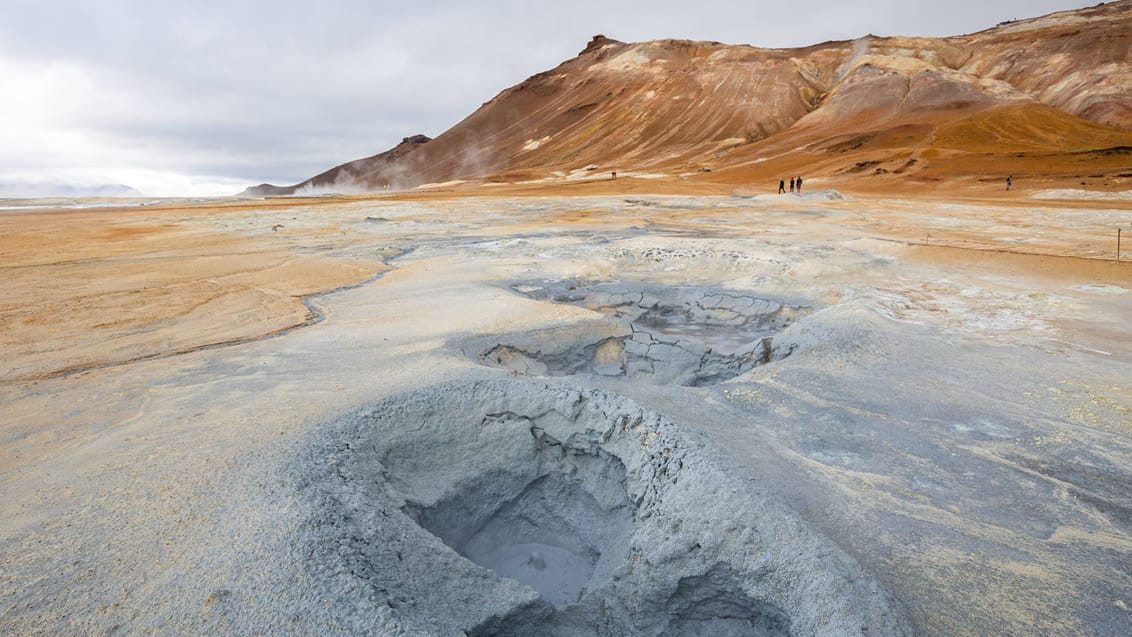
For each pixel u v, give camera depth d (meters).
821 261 11.44
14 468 3.84
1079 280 9.76
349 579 2.69
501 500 4.43
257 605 2.54
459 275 10.80
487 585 3.06
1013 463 4.16
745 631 3.21
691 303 9.71
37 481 3.63
